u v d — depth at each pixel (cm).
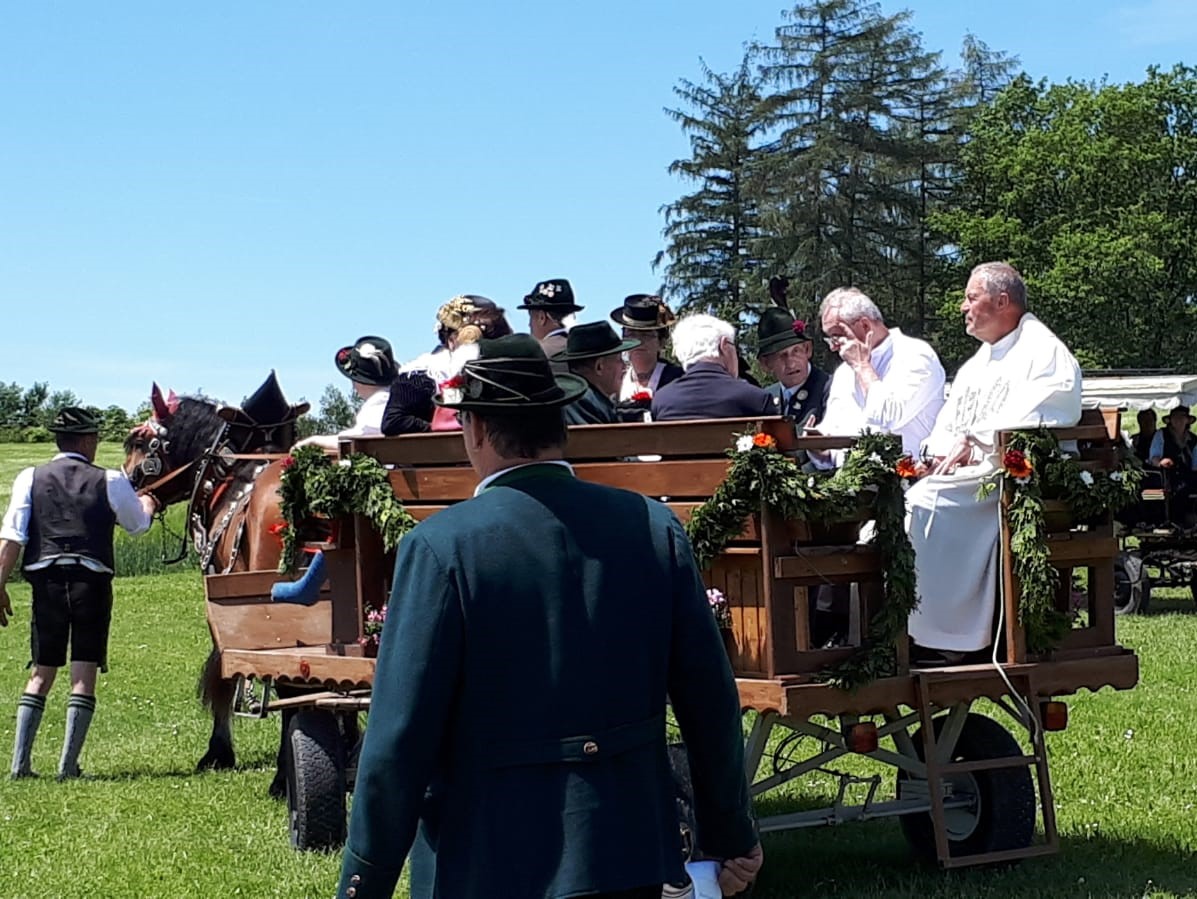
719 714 327
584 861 305
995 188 5453
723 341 594
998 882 603
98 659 942
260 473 873
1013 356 630
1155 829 693
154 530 2797
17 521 939
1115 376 2339
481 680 313
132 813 798
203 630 1819
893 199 5097
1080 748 891
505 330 719
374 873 308
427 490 617
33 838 745
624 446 564
